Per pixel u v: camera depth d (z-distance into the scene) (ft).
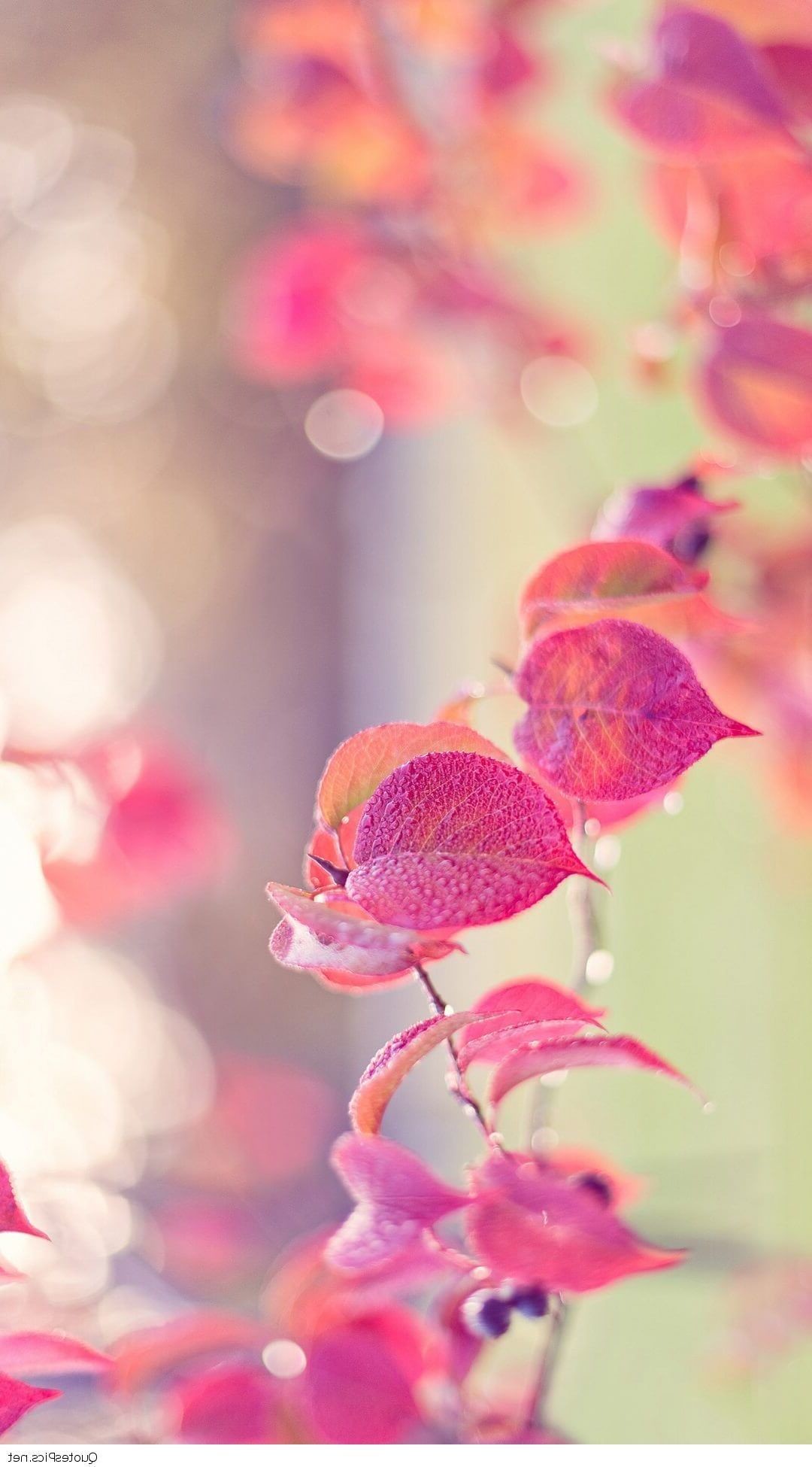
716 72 1.82
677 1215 2.49
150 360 6.40
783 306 1.93
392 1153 1.61
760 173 1.92
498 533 5.17
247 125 2.66
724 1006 3.56
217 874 3.28
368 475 6.64
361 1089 1.61
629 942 3.99
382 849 1.61
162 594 6.39
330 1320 1.90
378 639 6.51
